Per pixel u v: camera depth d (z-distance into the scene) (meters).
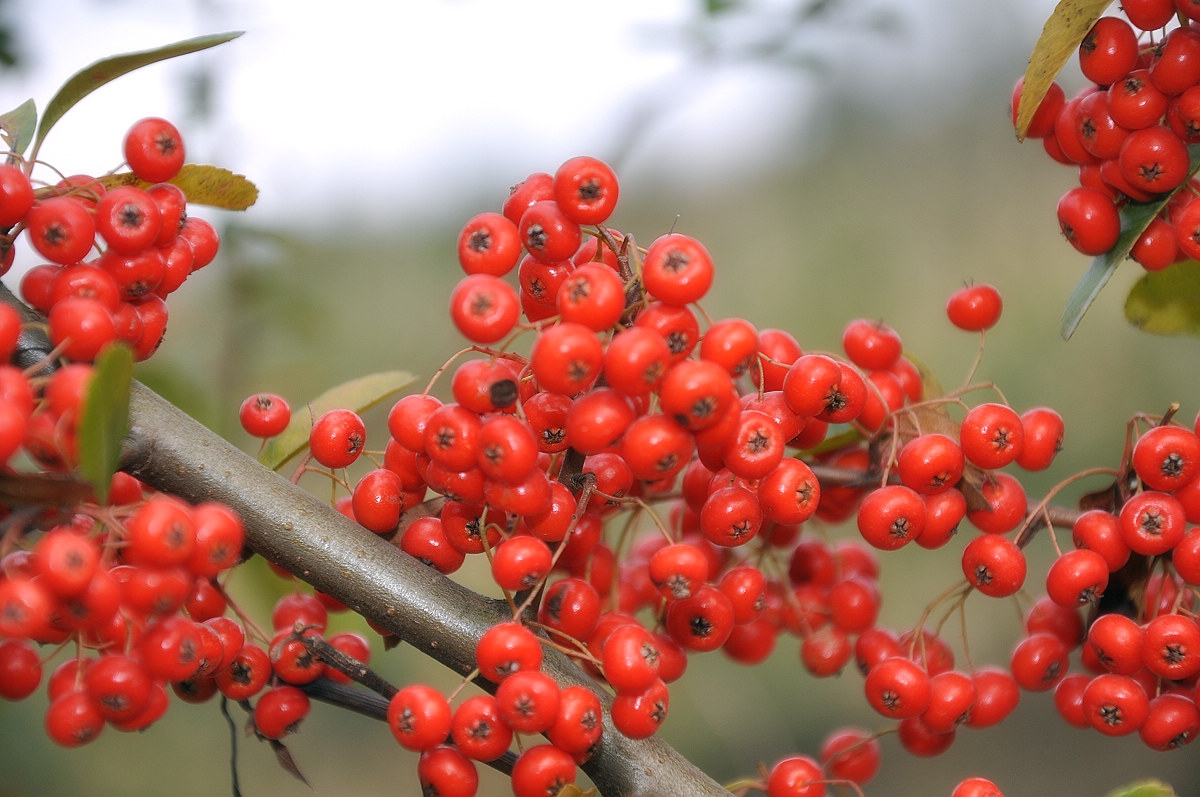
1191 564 0.37
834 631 0.41
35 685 0.35
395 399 0.54
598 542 0.39
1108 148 0.38
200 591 0.37
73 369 0.34
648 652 0.35
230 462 0.36
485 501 0.36
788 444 0.38
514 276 0.52
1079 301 0.38
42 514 0.34
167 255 0.37
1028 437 0.38
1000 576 0.38
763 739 0.52
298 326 0.49
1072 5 0.37
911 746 0.40
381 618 0.36
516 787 0.35
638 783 0.36
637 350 0.34
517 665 0.35
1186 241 0.37
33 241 0.35
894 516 0.37
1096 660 0.39
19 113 0.37
